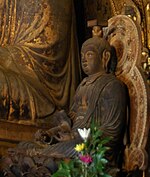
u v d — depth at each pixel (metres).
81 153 5.66
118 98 6.47
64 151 6.14
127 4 8.05
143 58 7.59
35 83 7.23
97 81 6.64
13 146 6.98
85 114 6.54
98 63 6.75
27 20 7.62
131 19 6.78
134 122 6.53
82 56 6.83
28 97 7.07
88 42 6.79
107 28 7.00
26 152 6.36
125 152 6.52
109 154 6.33
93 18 8.30
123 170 6.47
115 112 6.43
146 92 6.48
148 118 6.43
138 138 6.44
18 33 7.63
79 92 6.75
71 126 6.61
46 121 7.14
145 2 8.01
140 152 6.37
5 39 7.71
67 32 7.66
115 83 6.54
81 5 8.36
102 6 8.27
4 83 6.99
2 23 7.79
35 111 7.08
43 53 7.43
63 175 5.62
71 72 7.62
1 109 6.93
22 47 7.46
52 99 7.29
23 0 7.71
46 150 6.25
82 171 5.59
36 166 6.23
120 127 6.42
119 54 6.86
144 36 7.91
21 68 7.28
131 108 6.60
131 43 6.75
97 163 5.61
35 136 6.59
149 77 7.43
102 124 6.41
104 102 6.50
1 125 6.91
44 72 7.37
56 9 7.60
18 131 7.00
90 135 5.93
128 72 6.71
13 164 6.45
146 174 6.55
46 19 7.54
